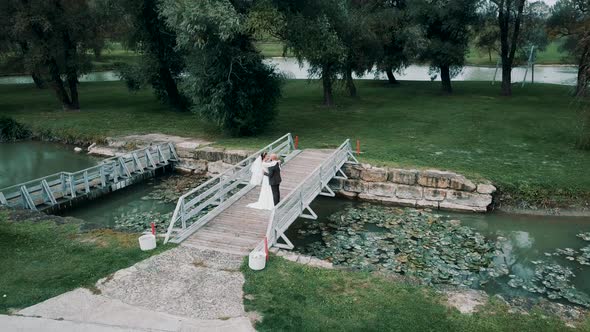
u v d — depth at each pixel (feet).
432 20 107.04
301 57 80.48
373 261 39.14
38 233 38.32
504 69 114.11
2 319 25.91
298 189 42.09
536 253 41.91
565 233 46.16
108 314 26.40
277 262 32.94
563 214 49.78
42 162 72.79
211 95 69.46
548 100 105.40
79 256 33.81
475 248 42.39
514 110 94.17
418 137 73.31
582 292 34.60
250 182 49.29
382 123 84.43
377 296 28.84
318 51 74.13
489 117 87.71
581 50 70.08
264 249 34.37
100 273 31.14
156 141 74.43
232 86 68.44
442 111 95.25
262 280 30.25
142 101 115.34
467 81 149.28
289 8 71.10
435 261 39.37
